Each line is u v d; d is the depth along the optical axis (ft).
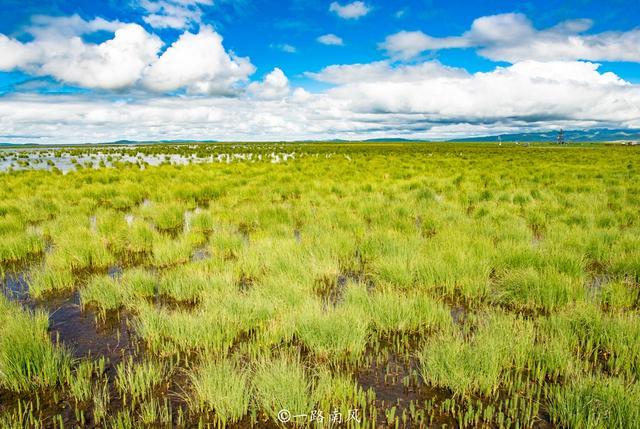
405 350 13.34
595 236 23.36
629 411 9.44
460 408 10.62
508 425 9.81
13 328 12.55
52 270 19.33
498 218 30.14
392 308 14.57
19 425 9.80
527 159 107.86
